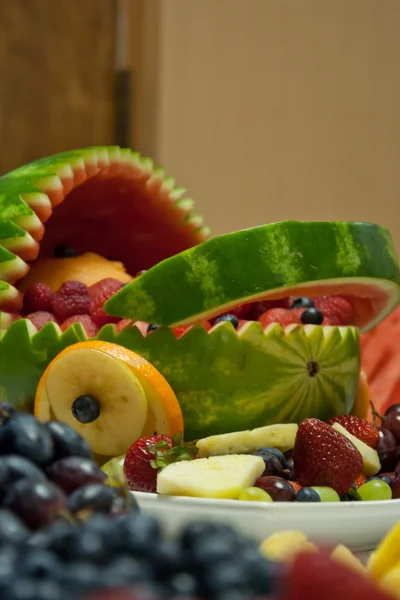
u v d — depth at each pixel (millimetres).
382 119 1774
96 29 1741
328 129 1803
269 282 787
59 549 423
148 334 792
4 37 1628
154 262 983
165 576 408
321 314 844
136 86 1774
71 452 561
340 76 1788
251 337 792
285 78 1812
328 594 385
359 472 727
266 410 799
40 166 869
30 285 891
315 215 1825
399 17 1747
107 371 758
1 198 850
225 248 787
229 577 396
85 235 974
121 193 938
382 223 1791
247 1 1809
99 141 1764
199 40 1810
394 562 554
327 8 1778
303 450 725
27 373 812
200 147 1836
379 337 1055
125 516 447
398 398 1021
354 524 677
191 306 781
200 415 792
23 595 372
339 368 824
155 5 1773
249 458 717
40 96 1686
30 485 518
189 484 686
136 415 759
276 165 1834
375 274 826
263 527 664
